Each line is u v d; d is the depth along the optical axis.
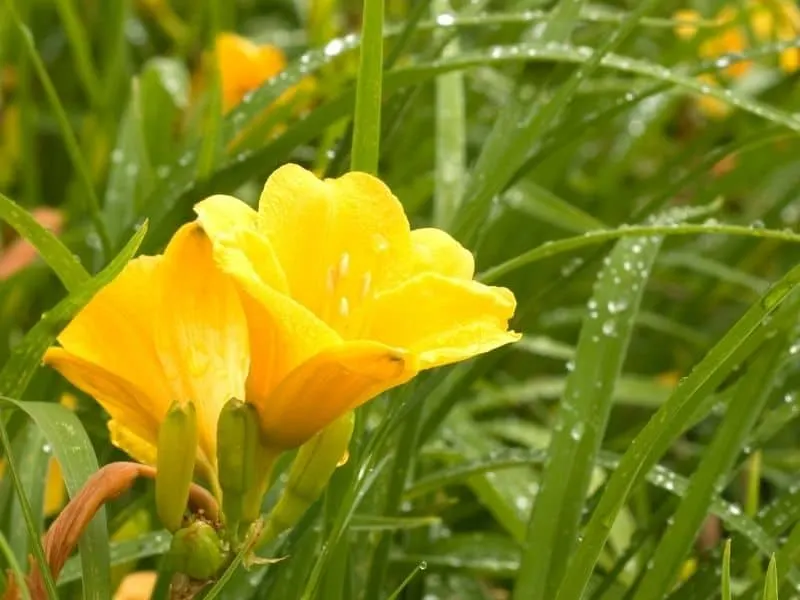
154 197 1.03
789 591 0.99
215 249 0.81
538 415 1.39
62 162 1.83
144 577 0.97
